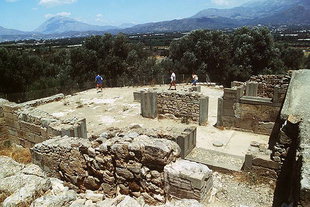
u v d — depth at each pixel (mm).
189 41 38625
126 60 36250
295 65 40406
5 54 27531
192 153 11062
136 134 6969
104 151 6645
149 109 17125
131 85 29922
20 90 28062
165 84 29766
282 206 6941
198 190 5434
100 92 25172
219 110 15133
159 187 5969
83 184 7387
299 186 4648
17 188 4703
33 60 30812
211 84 26703
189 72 36938
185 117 16578
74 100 22219
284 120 9328
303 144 6684
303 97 11367
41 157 8188
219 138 13969
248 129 14648
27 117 12078
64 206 4348
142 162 6113
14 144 13188
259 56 36250
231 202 7617
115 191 6762
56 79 30344
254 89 19516
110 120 17109
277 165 8703
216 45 38125
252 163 9141
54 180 5828
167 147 5855
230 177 9203
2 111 13031
